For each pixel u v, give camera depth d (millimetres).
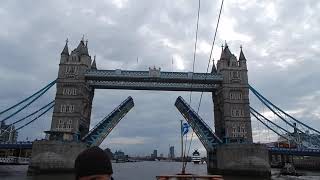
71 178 61219
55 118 83188
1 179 58406
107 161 2721
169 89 91750
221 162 75625
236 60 90125
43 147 71750
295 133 96688
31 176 65688
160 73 87750
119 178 72625
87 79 88750
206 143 82938
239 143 74375
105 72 87500
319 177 80375
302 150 85812
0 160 109500
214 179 21359
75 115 83312
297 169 138875
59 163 71312
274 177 79000
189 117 83750
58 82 85875
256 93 98375
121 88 91812
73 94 85062
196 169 133250
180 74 88312
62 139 76438
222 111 89250
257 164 71625
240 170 72438
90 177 2613
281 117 97250
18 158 114312
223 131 88062
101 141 81062
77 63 87438
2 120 92188
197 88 92562
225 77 88375
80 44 90375
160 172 103188
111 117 81562
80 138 84438
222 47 93188
